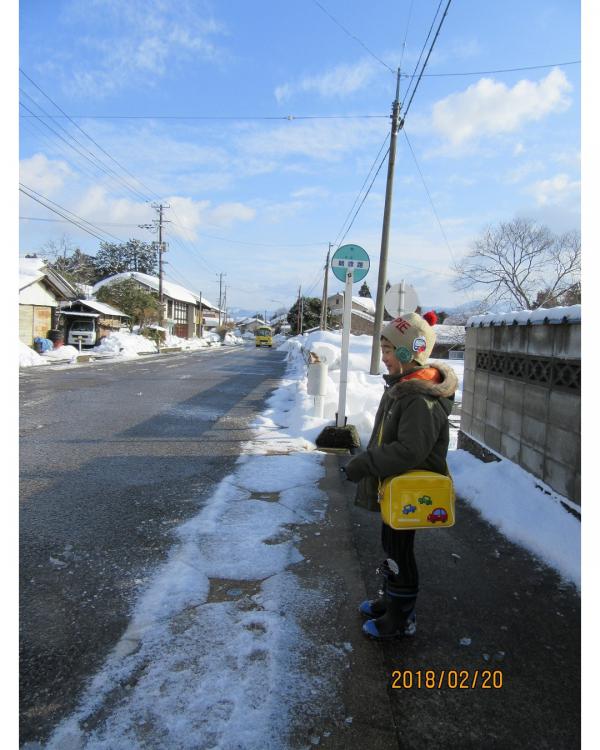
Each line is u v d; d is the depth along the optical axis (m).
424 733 1.91
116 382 13.83
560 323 3.65
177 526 3.83
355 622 2.62
